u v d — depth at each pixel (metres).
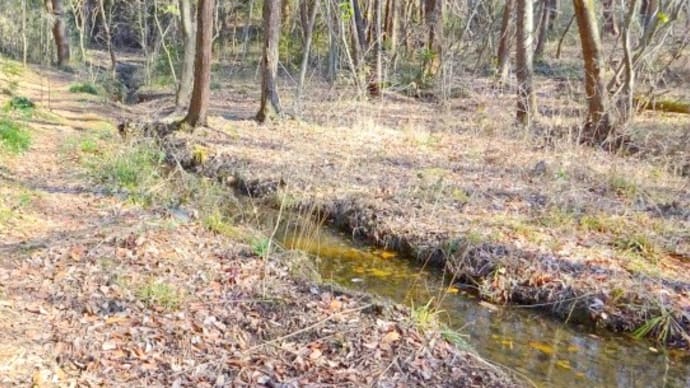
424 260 7.04
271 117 13.67
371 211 7.95
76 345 4.20
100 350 4.20
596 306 5.77
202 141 11.43
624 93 11.95
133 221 6.79
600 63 11.10
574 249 6.74
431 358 4.52
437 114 14.77
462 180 9.31
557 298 5.97
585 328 5.68
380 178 9.39
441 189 8.67
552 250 6.68
